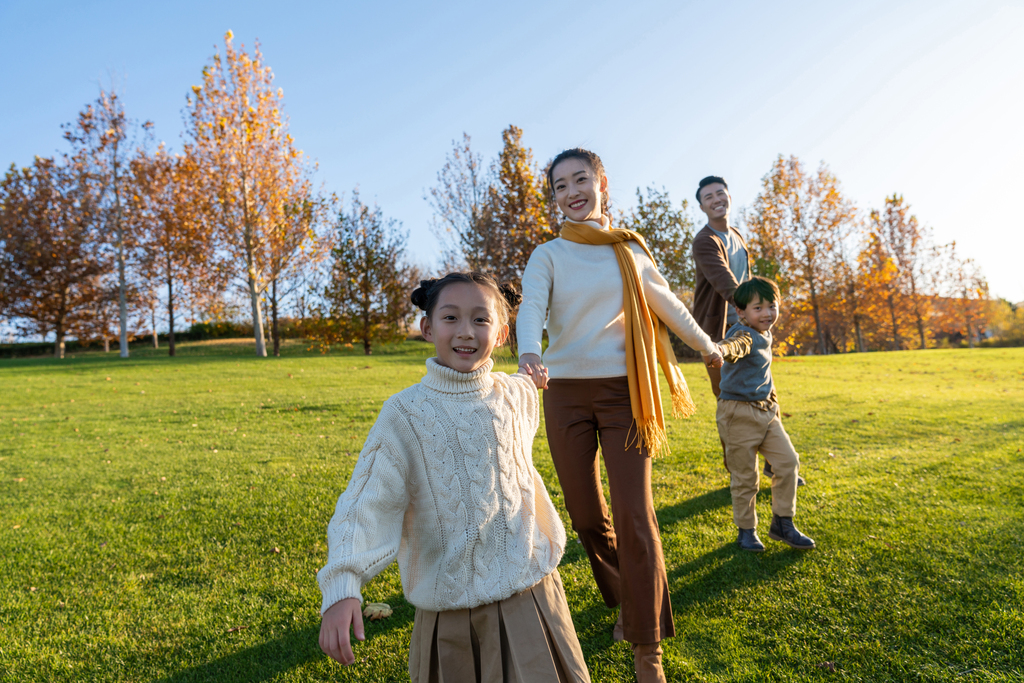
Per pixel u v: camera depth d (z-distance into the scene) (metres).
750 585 2.91
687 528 3.71
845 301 31.64
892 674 2.19
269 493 4.76
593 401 2.40
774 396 3.37
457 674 1.55
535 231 20.72
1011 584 2.73
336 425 7.95
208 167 22.98
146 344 37.47
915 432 6.43
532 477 1.78
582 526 2.45
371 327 25.14
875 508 3.90
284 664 2.42
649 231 22.50
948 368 14.22
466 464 1.60
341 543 1.39
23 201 26.92
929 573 2.91
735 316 4.26
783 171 28.14
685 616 2.66
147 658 2.51
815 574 2.98
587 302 2.46
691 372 13.95
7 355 34.72
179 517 4.27
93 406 10.18
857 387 10.77
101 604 2.98
